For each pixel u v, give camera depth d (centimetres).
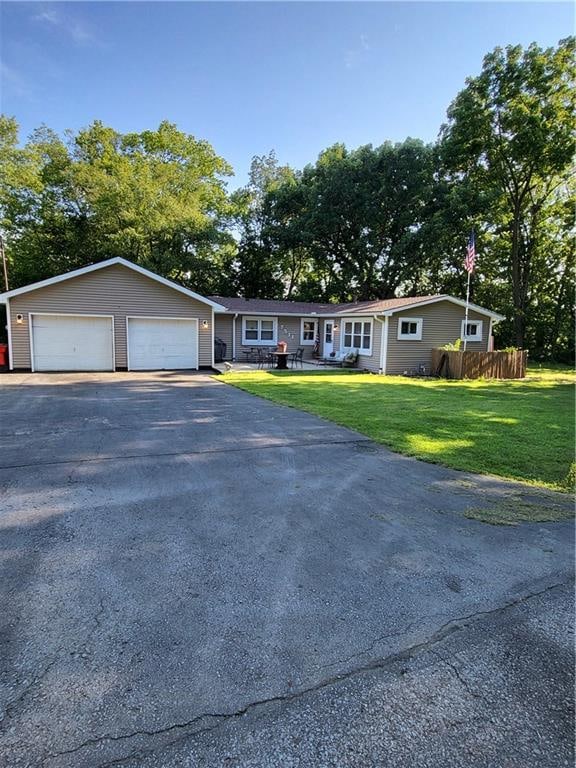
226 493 433
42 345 1474
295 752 165
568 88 2019
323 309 2203
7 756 161
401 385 1304
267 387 1196
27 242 2453
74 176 2328
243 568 296
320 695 193
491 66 2073
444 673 207
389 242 2764
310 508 400
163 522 365
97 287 1501
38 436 651
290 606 256
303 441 641
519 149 2083
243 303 2150
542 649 225
